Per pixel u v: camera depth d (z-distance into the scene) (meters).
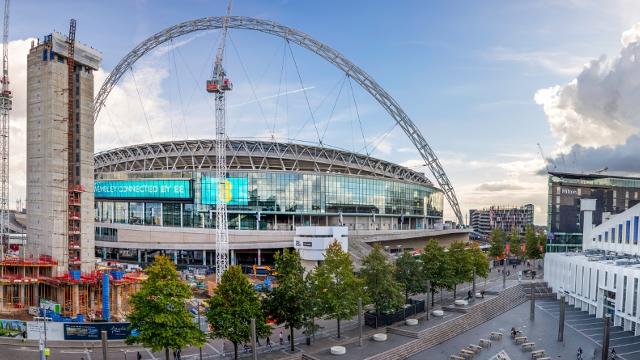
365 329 84.50
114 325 73.38
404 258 97.88
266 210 175.25
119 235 179.75
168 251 178.75
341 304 76.19
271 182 175.88
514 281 138.62
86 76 108.25
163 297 58.84
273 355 68.81
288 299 69.50
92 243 107.81
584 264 110.00
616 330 91.50
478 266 120.94
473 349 77.44
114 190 190.38
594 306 105.12
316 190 180.25
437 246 104.06
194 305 98.25
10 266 97.25
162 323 58.88
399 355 73.44
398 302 85.69
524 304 118.25
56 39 101.44
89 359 65.56
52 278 95.94
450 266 102.88
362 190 191.25
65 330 72.88
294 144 198.00
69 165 105.62
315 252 123.06
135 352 69.44
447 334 86.19
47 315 86.94
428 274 100.38
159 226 174.50
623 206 185.25
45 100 101.88
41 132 102.31
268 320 71.81
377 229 196.75
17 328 73.19
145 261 175.50
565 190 182.62
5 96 127.50
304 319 71.75
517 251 191.75
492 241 190.25
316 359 67.81
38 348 69.88
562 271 123.06
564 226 181.75
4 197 128.75
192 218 178.00
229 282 64.94
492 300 109.44
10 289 94.62
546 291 130.25
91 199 108.25
